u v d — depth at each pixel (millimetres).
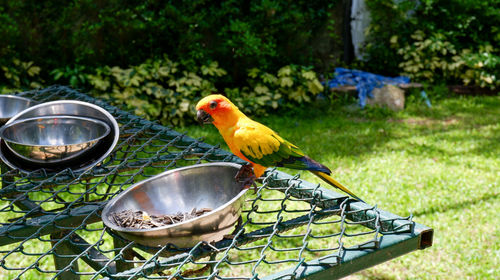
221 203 2133
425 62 10227
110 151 2451
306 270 1610
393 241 1739
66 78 8266
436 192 5527
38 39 8070
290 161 2211
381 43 10523
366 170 6211
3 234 1941
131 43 8641
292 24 9234
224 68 9352
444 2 10461
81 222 2109
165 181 2125
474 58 9992
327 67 10391
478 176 5973
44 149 2361
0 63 7840
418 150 6930
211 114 2279
